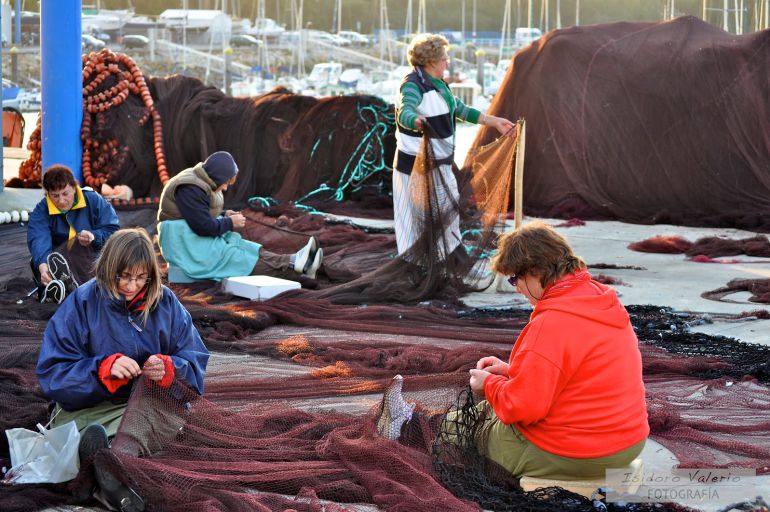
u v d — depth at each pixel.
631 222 12.48
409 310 7.25
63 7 11.77
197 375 4.21
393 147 13.91
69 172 6.89
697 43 12.82
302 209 12.93
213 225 8.26
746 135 12.23
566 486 3.75
